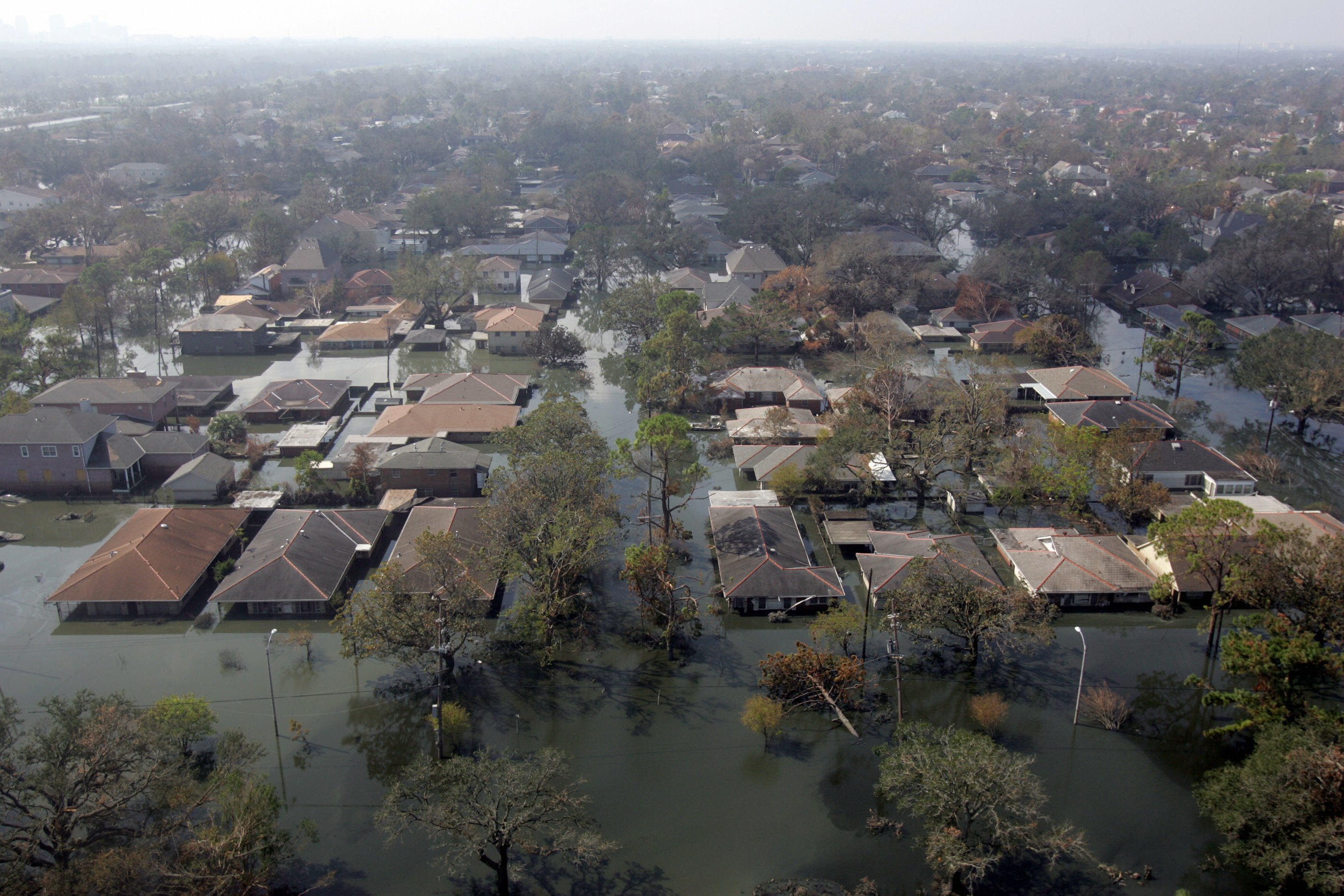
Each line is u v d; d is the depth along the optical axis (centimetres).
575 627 7019
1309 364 10169
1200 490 8969
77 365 11800
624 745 5816
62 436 8750
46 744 4431
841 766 5675
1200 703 6247
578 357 13412
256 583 6950
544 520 6706
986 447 8994
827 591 7062
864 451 8925
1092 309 16038
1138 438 9244
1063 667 6588
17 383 11256
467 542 7556
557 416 8350
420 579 6988
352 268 18688
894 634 6291
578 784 5472
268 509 8438
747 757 5731
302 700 6178
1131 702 6228
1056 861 4934
